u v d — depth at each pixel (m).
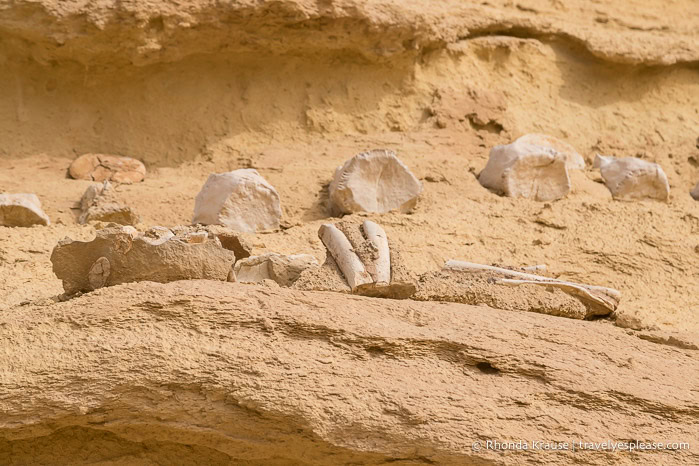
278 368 9.12
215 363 9.09
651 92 22.66
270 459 9.45
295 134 19.47
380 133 19.77
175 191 16.55
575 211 15.70
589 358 9.90
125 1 17.84
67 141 18.81
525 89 21.56
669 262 14.53
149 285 9.59
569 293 11.32
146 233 10.77
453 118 20.16
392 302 10.17
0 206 14.57
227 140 19.11
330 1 19.00
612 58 22.09
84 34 18.02
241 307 9.48
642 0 23.83
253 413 9.06
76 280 10.12
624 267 14.30
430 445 8.98
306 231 14.48
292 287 10.55
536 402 9.39
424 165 17.69
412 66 20.52
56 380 8.99
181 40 18.64
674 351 10.52
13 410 8.93
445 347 9.59
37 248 13.24
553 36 22.25
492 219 15.38
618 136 21.67
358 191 15.79
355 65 20.19
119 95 19.17
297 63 19.89
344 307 9.82
